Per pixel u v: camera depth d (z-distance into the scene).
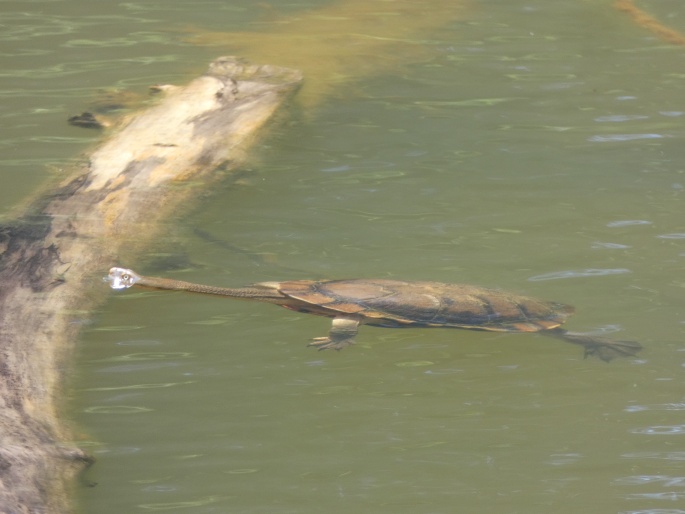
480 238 25.42
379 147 31.02
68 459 16.80
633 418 18.92
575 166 29.61
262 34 41.19
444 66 38.09
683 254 24.45
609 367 20.59
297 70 36.41
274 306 22.89
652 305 22.38
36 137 30.62
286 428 18.64
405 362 20.97
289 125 32.38
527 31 41.94
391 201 27.45
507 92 35.50
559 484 17.17
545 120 33.03
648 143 31.06
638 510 16.42
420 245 25.02
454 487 17.12
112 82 35.59
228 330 21.81
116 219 25.22
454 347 21.58
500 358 21.16
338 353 21.23
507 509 16.53
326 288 21.36
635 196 27.62
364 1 45.88
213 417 18.84
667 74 36.88
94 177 27.22
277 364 20.64
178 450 17.86
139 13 44.12
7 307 20.48
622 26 42.41
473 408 19.36
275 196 27.72
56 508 15.46
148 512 16.20
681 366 20.39
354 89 35.81
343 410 19.25
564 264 24.12
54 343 20.00
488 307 20.98
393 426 18.80
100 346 20.81
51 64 37.41
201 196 27.34
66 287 21.86
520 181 28.67
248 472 17.39
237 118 31.89
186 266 23.69
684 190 27.94
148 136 30.12
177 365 20.38
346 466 17.66
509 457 17.92
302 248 24.80
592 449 18.08
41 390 18.42
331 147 31.00
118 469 17.23
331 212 26.81
